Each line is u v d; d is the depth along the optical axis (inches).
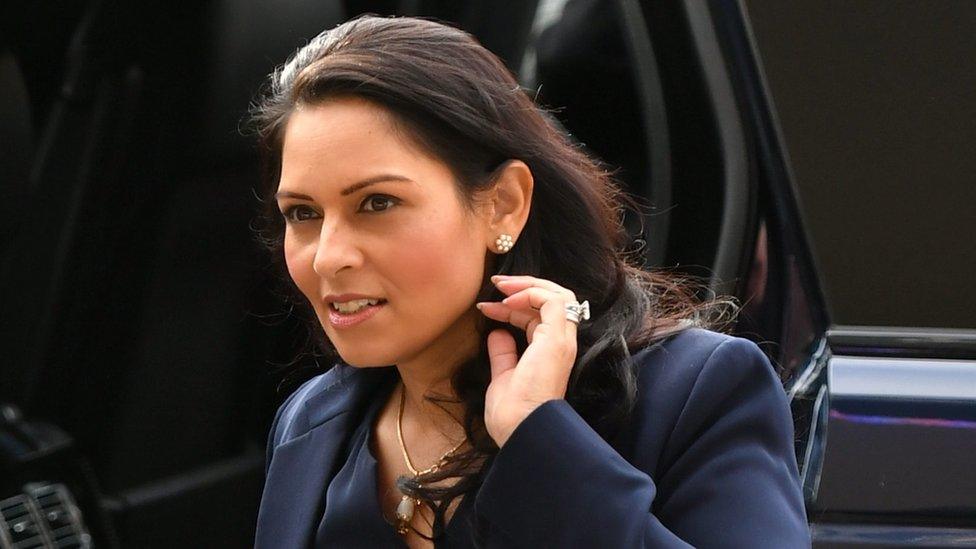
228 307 484.1
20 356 468.4
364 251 224.4
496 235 235.8
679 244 338.6
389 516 244.8
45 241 469.1
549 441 219.0
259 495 490.9
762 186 315.6
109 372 473.4
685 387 238.4
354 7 484.7
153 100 462.6
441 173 227.6
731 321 293.6
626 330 242.1
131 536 462.0
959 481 290.2
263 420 497.4
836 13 308.0
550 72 489.7
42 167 467.2
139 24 455.5
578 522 216.2
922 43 302.2
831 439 292.5
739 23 320.2
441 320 229.8
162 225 469.1
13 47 464.4
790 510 229.9
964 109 299.9
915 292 300.8
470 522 227.9
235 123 465.1
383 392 258.7
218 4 452.8
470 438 235.9
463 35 236.5
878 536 290.5
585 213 242.1
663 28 340.5
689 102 335.3
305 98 226.8
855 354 299.9
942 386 294.2
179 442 479.8
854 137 305.0
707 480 231.5
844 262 304.5
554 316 229.0
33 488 443.8
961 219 299.3
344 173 222.5
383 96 222.8
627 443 237.9
